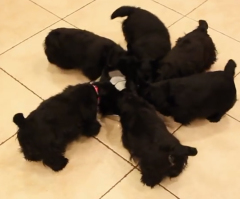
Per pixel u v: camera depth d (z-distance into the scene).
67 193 1.10
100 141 1.21
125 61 1.20
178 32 1.57
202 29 1.37
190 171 1.14
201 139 1.22
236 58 1.46
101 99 1.18
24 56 1.47
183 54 1.26
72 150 1.19
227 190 1.10
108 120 1.26
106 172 1.14
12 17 1.62
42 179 1.13
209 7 1.67
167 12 1.65
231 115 1.28
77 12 1.65
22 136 1.07
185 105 1.16
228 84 1.18
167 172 1.08
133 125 1.08
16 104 1.32
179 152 1.00
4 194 1.10
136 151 1.08
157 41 1.30
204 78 1.18
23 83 1.38
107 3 1.69
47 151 1.08
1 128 1.25
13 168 1.15
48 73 1.41
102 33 1.56
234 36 1.55
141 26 1.36
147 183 1.10
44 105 1.10
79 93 1.13
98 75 1.33
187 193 1.10
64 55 1.34
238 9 1.66
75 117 1.11
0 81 1.38
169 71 1.23
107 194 1.10
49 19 1.62
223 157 1.17
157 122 1.08
